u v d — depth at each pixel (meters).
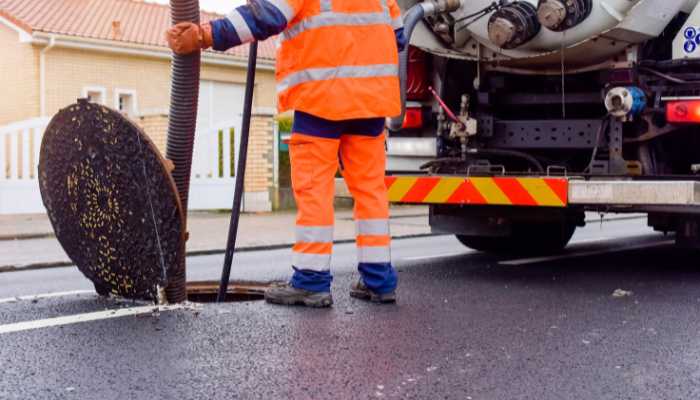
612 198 5.20
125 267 4.34
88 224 4.34
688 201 5.05
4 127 13.03
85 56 18.58
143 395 2.82
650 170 5.94
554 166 5.97
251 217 13.55
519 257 7.27
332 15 4.19
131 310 4.19
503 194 5.54
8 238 10.04
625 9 5.52
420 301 4.70
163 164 3.98
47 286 5.77
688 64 5.67
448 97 6.59
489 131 6.40
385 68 4.30
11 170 13.09
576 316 4.31
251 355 3.36
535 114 6.54
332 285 5.35
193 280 5.86
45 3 19.92
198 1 4.11
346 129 4.48
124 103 19.45
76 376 3.04
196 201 14.41
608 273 6.08
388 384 2.98
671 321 4.21
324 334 3.75
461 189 5.69
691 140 6.07
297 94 4.27
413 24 5.90
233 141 14.66
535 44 5.96
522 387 2.96
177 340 3.58
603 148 6.00
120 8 21.69
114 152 4.07
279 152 15.37
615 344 3.66
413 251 8.02
